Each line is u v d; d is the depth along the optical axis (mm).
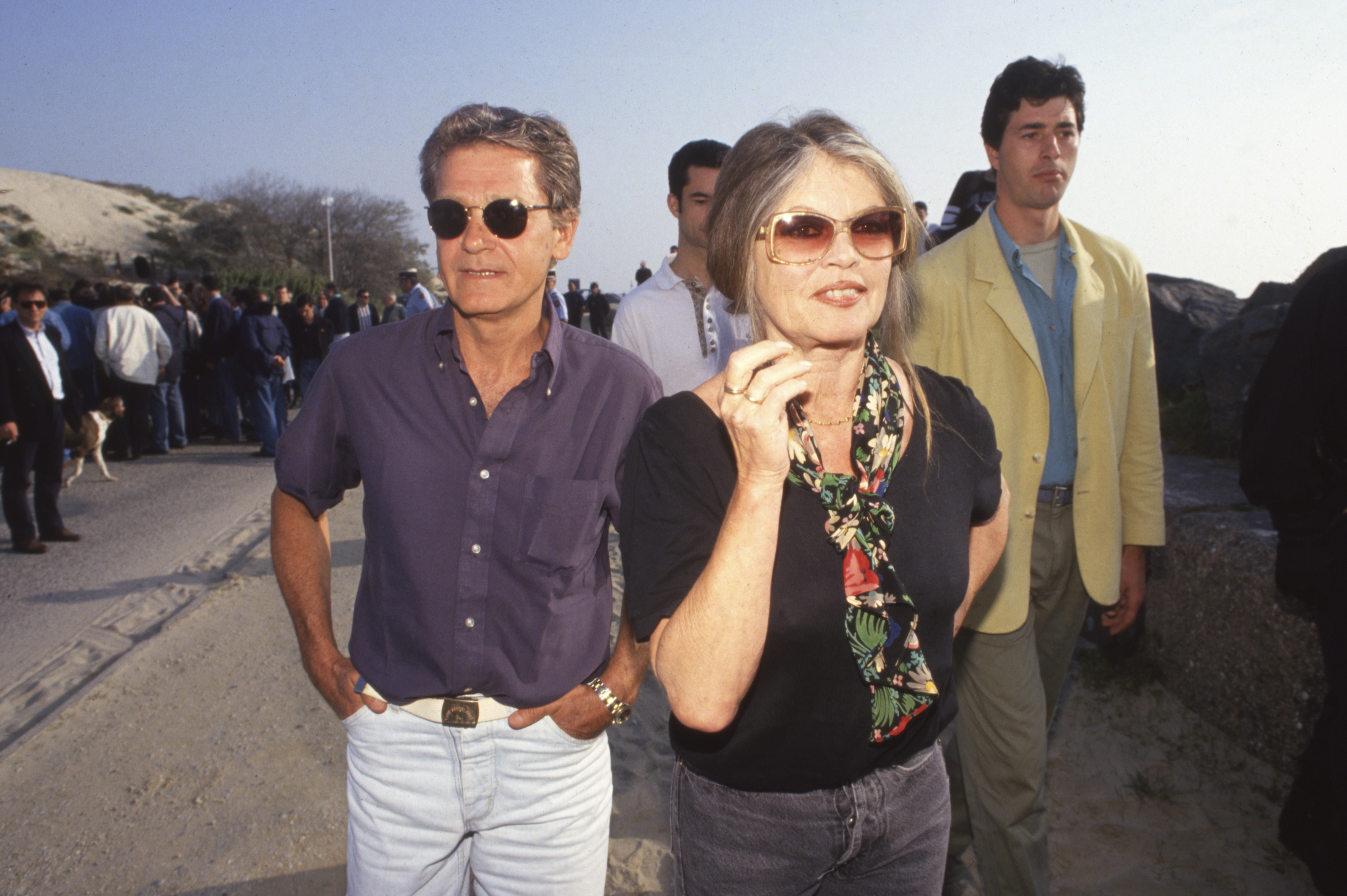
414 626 1530
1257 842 2668
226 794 2973
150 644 4250
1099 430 2297
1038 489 2271
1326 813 2420
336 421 1634
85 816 2852
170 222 55344
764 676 1246
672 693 1164
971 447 1418
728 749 1283
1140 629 3641
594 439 1585
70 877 2561
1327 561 2041
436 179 1569
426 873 1594
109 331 9422
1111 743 3242
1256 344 4355
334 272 53188
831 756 1278
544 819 1590
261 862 2627
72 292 11109
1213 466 4270
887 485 1294
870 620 1200
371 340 1621
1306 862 2467
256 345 9766
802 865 1331
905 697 1228
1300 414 2035
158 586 5199
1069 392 2336
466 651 1516
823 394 1367
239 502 7523
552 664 1548
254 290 10453
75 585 5254
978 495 1424
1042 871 2172
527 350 1608
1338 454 2027
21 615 4758
